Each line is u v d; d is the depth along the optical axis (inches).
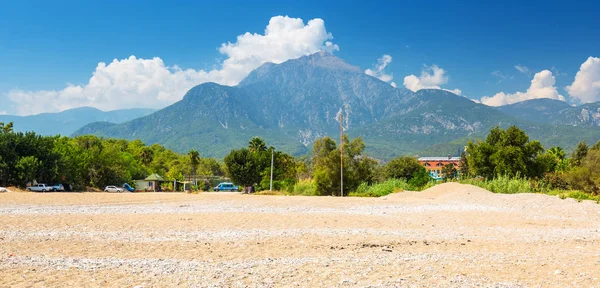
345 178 2346.2
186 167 5684.1
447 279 394.9
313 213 1039.6
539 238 682.8
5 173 2581.2
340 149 2397.9
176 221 848.9
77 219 867.4
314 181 2456.9
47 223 791.7
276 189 3100.4
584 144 3398.1
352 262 470.9
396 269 437.1
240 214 997.2
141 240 616.1
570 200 1288.1
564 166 3225.9
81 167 3324.3
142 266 442.0
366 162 2524.6
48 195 1873.8
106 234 665.6
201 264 454.3
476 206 1267.2
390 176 4057.6
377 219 919.7
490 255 520.7
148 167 5280.5
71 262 457.7
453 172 5226.4
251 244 592.4
